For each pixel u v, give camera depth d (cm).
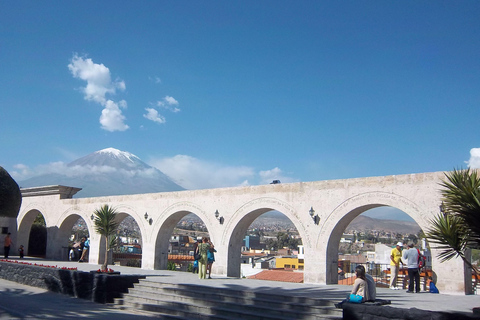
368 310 1013
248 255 6588
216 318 1339
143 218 2650
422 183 1623
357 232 16312
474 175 930
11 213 3038
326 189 1897
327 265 1848
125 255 3406
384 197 1717
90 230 2911
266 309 1326
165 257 2603
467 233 916
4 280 2238
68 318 1314
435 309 1104
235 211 2209
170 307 1498
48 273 1997
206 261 1969
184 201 2453
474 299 1349
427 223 1590
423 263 1580
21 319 1249
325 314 1219
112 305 1641
